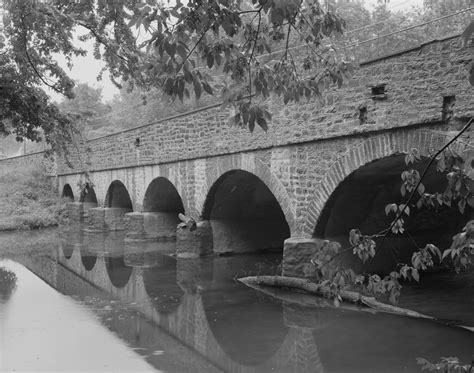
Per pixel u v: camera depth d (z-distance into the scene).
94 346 7.82
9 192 31.56
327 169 10.19
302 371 6.63
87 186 10.36
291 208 11.19
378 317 8.81
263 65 4.25
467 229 2.94
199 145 14.98
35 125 7.91
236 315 9.38
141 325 8.98
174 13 3.45
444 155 3.16
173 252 17.23
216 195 15.10
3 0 6.42
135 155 19.83
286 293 10.74
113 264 15.65
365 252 3.48
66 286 12.63
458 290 10.12
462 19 13.28
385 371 6.45
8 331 8.73
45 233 25.23
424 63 8.16
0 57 7.06
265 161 12.06
